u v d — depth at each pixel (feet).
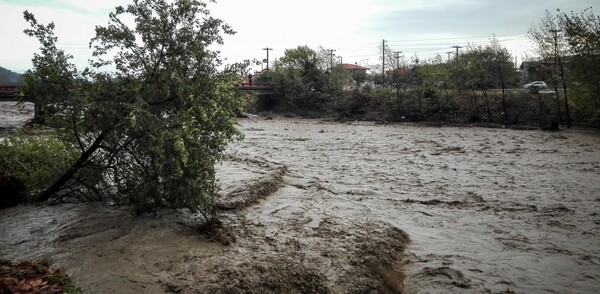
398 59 189.78
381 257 29.53
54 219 32.73
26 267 22.24
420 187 54.90
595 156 80.23
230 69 37.27
